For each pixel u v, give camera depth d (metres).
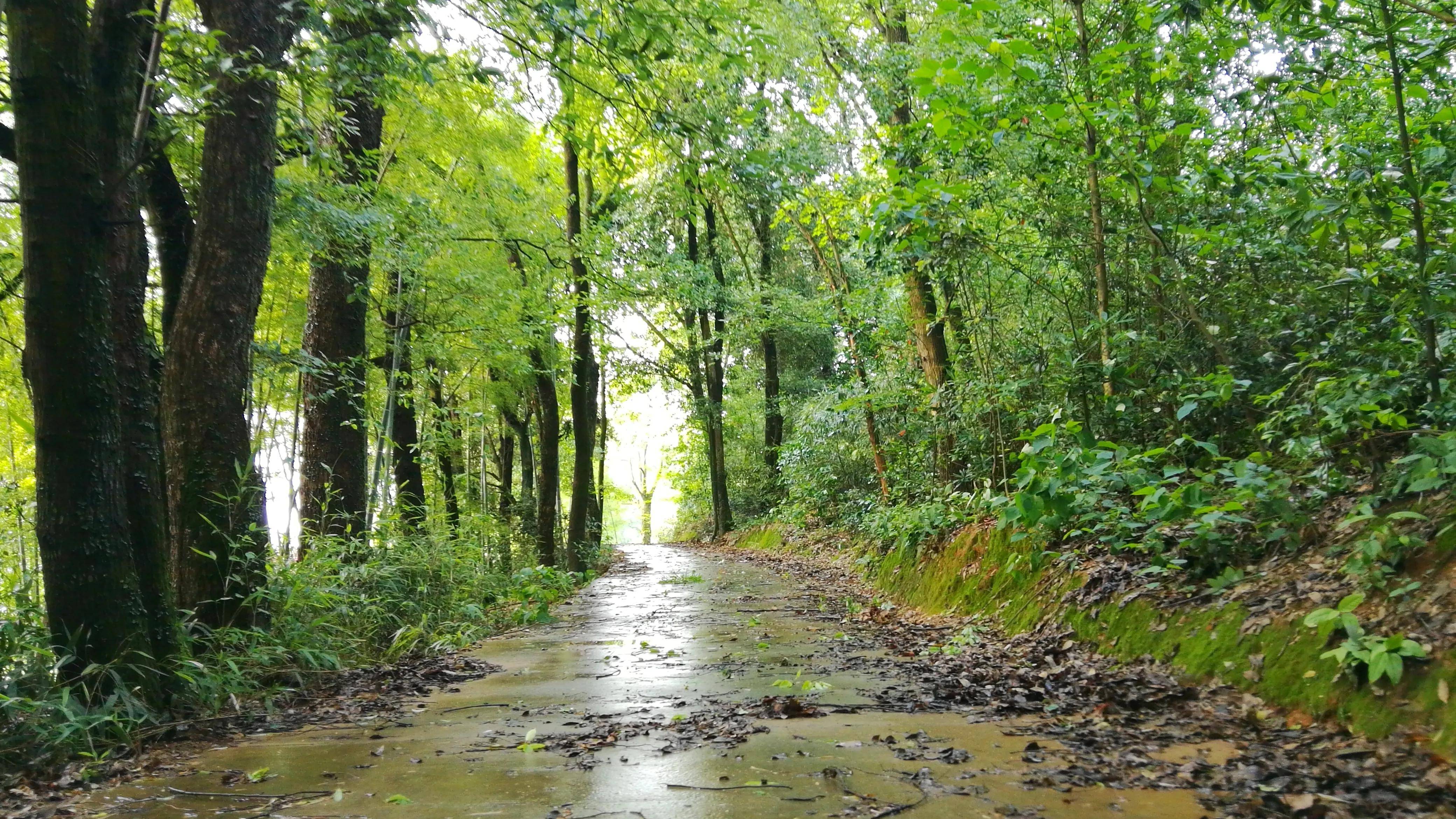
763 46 6.06
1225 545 5.29
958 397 9.97
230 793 3.70
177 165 7.86
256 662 6.12
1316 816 2.85
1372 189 4.88
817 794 3.36
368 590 8.53
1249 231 6.58
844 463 19.12
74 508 4.80
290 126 7.57
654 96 6.33
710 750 4.14
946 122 6.93
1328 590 4.39
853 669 6.52
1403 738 3.38
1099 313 7.55
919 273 9.25
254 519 6.75
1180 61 6.98
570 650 8.26
